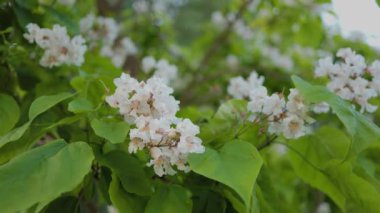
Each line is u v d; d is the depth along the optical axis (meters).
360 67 1.25
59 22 1.52
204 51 3.08
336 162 1.15
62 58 1.38
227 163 0.98
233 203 1.10
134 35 2.62
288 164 2.14
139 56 2.56
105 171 1.10
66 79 1.51
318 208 2.04
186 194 1.02
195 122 1.27
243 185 0.94
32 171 0.94
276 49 2.66
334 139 1.28
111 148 1.10
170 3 3.83
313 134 1.30
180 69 2.88
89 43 1.89
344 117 1.04
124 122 1.02
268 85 2.28
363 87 1.23
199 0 4.19
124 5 3.05
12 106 1.24
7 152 1.09
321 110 1.21
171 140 0.98
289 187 2.12
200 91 2.60
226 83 2.44
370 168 1.36
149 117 0.99
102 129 1.00
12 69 1.42
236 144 1.02
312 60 2.54
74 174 0.94
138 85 1.03
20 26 1.41
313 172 1.29
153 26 2.63
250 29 2.92
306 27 2.26
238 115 1.23
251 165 0.98
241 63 2.62
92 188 1.14
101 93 1.22
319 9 2.19
